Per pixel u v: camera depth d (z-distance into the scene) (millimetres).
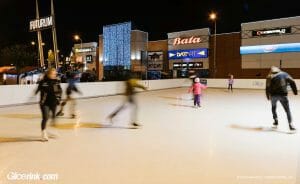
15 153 5945
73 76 10531
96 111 12156
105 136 7496
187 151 6137
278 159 5613
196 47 37094
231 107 13781
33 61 54531
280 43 31094
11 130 8203
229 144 6742
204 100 17156
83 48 50844
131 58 42188
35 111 12172
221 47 35469
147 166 5176
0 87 13570
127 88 8836
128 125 9031
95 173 4828
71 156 5746
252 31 32875
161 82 26859
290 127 8164
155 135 7641
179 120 10039
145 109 12930
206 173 4848
